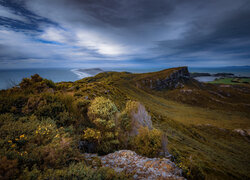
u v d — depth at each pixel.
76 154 3.87
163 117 41.66
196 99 126.94
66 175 2.80
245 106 114.81
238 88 172.00
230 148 36.16
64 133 4.61
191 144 25.42
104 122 6.42
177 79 170.00
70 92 11.13
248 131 49.16
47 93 7.30
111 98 24.36
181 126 39.84
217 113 95.50
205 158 18.52
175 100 127.00
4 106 5.25
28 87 8.84
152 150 5.79
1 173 2.30
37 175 2.58
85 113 7.14
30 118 4.93
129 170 4.01
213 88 169.88
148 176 3.79
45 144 3.64
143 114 8.70
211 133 48.75
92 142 5.21
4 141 3.23
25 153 3.03
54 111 6.06
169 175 3.94
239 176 16.77
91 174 2.95
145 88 147.12
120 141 6.29
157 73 183.00
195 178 4.87
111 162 4.39
